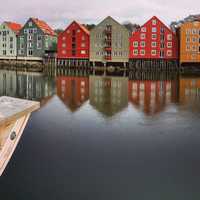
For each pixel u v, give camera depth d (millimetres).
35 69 68938
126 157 10484
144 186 8180
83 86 34938
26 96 26891
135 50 67875
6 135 3055
